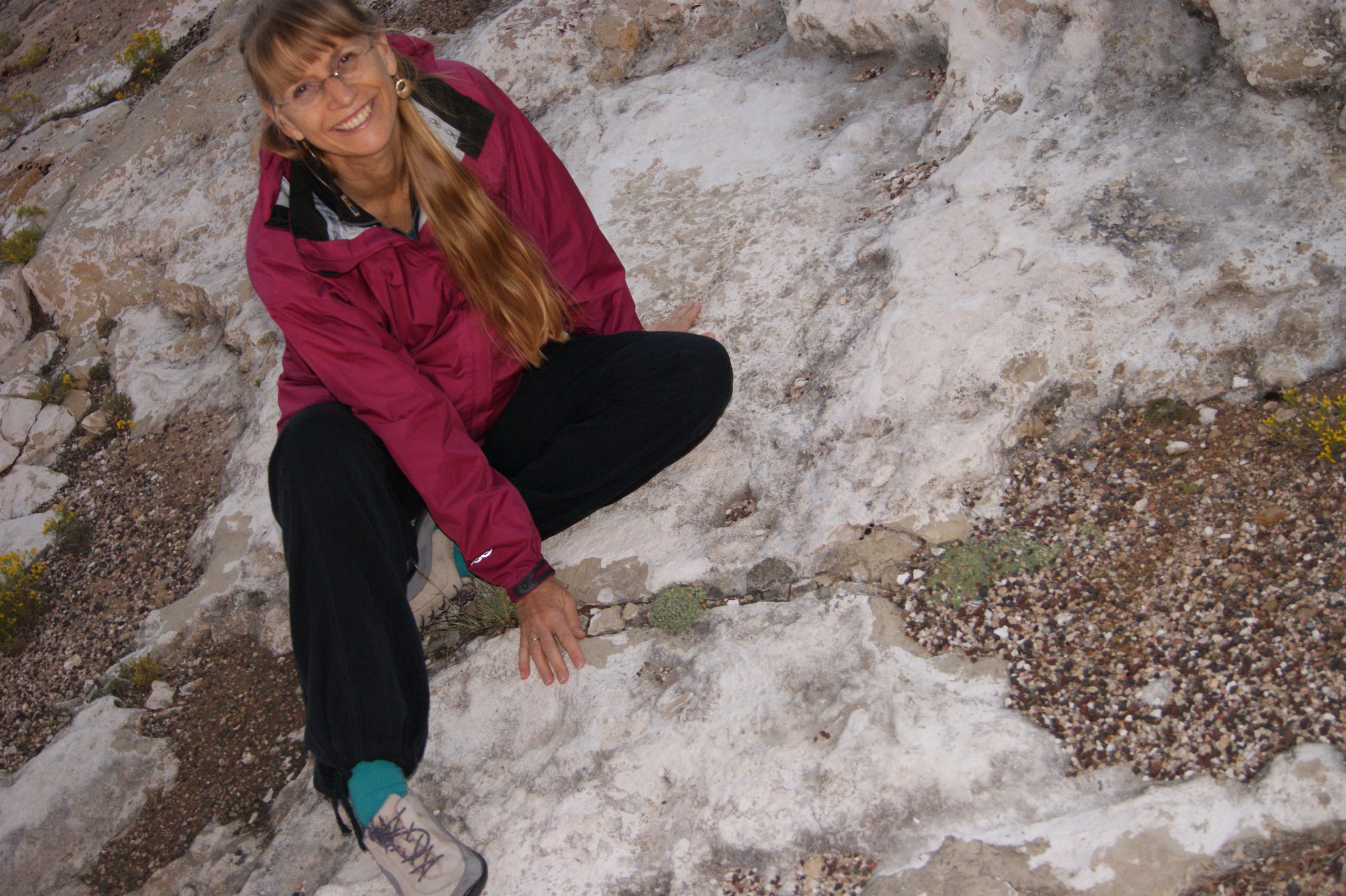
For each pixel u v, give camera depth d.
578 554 2.86
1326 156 2.75
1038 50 3.53
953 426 2.63
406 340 2.52
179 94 6.24
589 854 2.19
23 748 3.37
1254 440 2.43
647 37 5.12
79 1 8.40
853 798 2.07
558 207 2.77
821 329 3.16
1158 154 3.00
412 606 2.75
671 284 3.62
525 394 2.78
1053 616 2.27
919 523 2.53
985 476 2.56
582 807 2.27
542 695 2.57
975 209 3.14
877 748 2.12
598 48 5.09
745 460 2.94
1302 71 2.85
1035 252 2.90
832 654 2.36
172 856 2.78
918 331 2.83
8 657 3.77
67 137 6.66
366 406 2.31
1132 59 3.25
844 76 4.28
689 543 2.78
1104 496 2.46
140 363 4.98
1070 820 1.92
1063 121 3.30
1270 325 2.57
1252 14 2.96
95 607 3.83
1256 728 1.94
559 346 2.81
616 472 2.74
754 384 3.12
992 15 3.69
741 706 2.33
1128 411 2.62
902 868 1.95
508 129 2.63
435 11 6.01
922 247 3.09
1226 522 2.29
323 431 2.25
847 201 3.64
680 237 3.82
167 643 3.43
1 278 5.70
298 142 2.24
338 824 2.45
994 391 2.66
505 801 2.38
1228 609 2.13
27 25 8.61
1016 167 3.22
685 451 2.85
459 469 2.38
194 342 4.95
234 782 2.91
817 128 4.09
